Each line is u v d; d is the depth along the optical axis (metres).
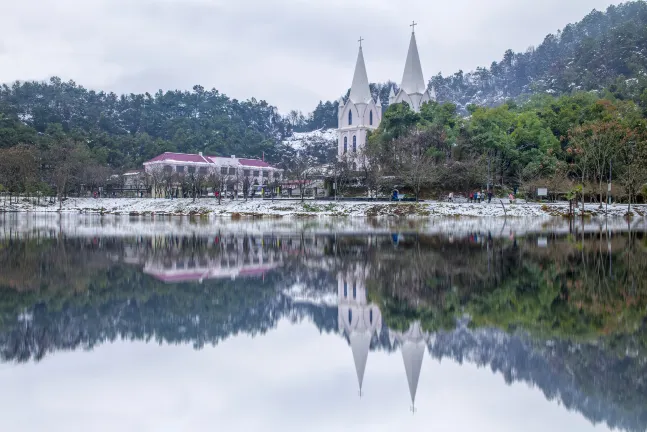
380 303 17.77
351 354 12.79
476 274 22.58
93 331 14.48
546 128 99.06
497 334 13.82
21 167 100.44
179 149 199.88
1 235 43.06
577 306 16.52
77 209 90.69
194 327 15.06
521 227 49.78
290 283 21.58
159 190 108.38
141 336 14.12
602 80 195.50
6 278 22.22
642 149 76.94
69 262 27.03
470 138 88.50
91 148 170.00
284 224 56.47
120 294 19.28
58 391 10.32
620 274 22.05
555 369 11.30
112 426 8.85
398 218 64.62
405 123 98.19
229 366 11.88
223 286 20.95
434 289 19.73
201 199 91.50
